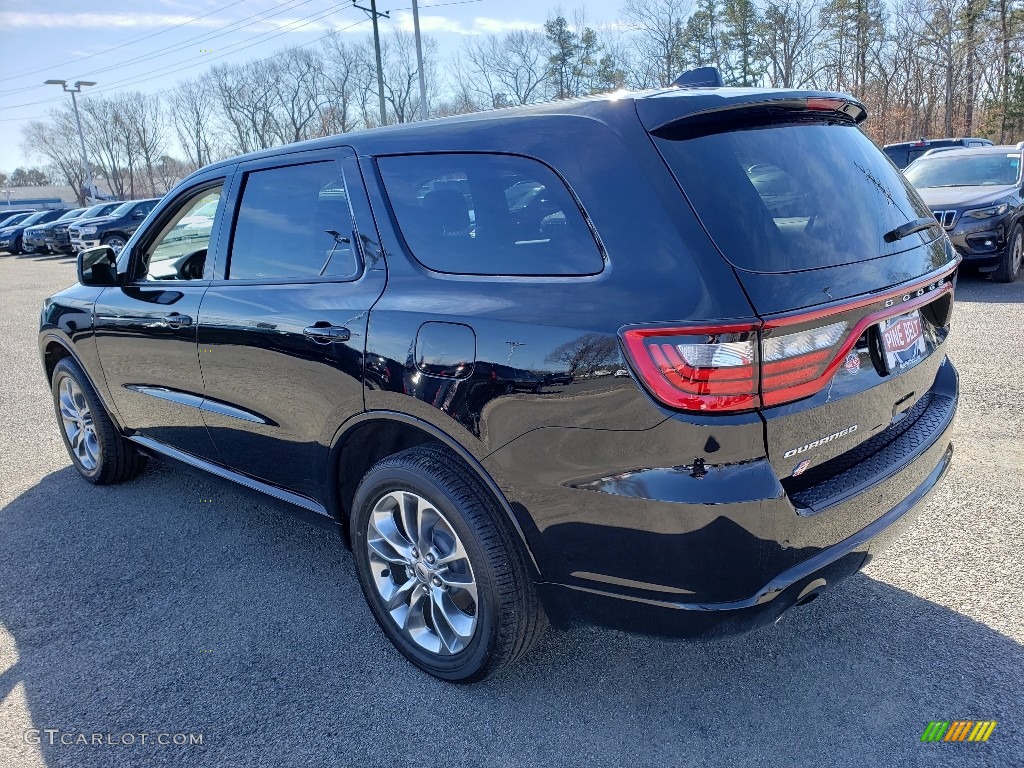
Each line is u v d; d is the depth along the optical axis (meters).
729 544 1.94
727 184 2.09
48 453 5.16
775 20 49.56
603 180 2.14
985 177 9.84
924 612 2.83
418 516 2.55
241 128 67.25
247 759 2.30
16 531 3.92
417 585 2.63
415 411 2.43
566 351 2.06
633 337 1.93
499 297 2.25
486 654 2.42
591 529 2.11
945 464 2.75
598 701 2.49
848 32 48.78
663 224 2.02
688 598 2.03
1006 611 2.80
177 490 4.40
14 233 29.20
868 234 2.31
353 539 2.78
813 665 2.59
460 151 2.49
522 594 2.37
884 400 2.33
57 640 2.95
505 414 2.19
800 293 1.99
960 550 3.22
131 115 77.50
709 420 1.90
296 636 2.92
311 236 2.91
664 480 1.95
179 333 3.38
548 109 2.40
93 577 3.43
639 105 2.20
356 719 2.46
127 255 3.82
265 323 2.93
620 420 1.98
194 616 3.08
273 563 3.51
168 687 2.65
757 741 2.28
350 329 2.60
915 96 48.88
